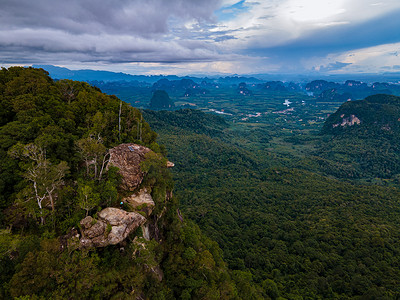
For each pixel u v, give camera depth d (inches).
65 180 1268.5
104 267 931.3
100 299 844.6
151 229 1338.6
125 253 1027.9
